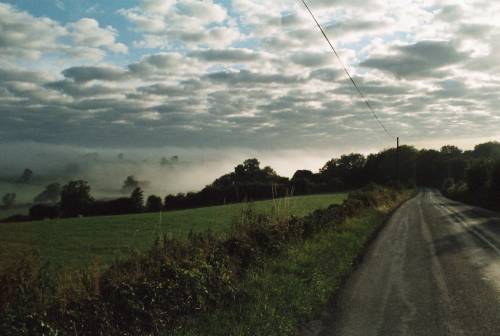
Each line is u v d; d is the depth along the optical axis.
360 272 12.88
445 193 91.88
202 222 31.33
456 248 17.62
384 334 7.70
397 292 10.57
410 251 16.83
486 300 9.84
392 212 38.78
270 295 9.38
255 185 84.75
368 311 9.03
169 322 7.61
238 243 11.84
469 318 8.56
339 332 7.80
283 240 14.34
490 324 8.20
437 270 13.20
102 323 6.62
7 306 5.97
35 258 7.16
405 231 23.70
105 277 7.80
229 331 7.32
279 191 17.98
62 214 85.69
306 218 18.25
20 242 21.44
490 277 12.25
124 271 8.21
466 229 24.69
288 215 16.41
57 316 6.29
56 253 17.38
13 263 6.80
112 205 84.38
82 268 8.12
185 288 8.36
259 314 8.12
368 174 149.88
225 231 13.43
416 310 9.10
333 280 11.41
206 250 10.35
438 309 9.16
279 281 10.29
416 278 12.10
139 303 7.32
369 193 39.94
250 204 16.05
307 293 9.71
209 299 8.71
